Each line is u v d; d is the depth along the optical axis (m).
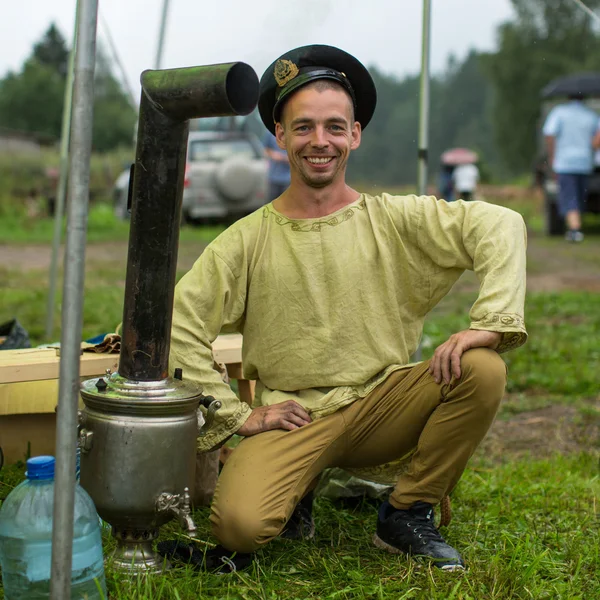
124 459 2.50
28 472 2.49
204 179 15.62
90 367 3.20
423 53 4.23
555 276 11.46
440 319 8.31
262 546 2.84
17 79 54.88
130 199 2.55
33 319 7.36
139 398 2.50
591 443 4.89
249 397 3.92
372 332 2.92
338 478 3.45
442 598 2.62
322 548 3.02
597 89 16.95
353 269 2.89
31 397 3.55
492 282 2.79
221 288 2.87
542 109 17.44
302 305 2.89
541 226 18.80
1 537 2.46
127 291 2.56
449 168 22.14
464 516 3.38
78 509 2.43
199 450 2.84
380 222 2.93
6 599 2.45
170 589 2.56
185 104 2.41
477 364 2.75
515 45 47.69
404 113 56.28
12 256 13.05
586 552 3.07
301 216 2.93
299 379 2.93
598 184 15.05
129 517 2.55
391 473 3.15
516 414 5.47
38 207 21.27
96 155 28.88
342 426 2.92
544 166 17.08
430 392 2.87
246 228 2.95
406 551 2.92
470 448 2.87
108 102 49.12
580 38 46.69
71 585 2.33
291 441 2.85
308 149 2.84
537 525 3.35
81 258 2.10
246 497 2.73
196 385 2.67
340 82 2.89
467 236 2.87
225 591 2.65
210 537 3.06
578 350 7.00
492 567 2.80
